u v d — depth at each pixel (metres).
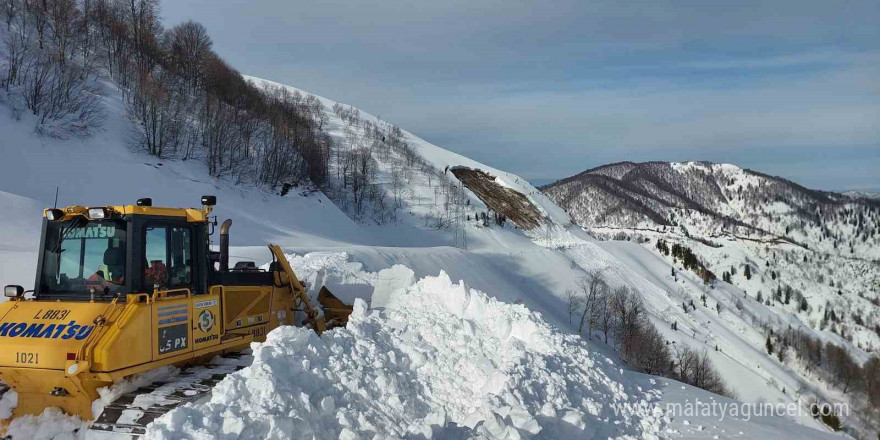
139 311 6.86
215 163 53.09
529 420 6.20
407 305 10.66
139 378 7.26
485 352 9.05
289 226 51.28
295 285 11.07
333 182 78.38
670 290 84.62
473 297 10.38
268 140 67.12
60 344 6.41
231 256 24.17
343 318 12.31
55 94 46.78
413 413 7.36
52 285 7.44
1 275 17.05
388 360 8.22
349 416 6.54
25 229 25.22
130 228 7.18
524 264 62.12
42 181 38.22
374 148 96.94
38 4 58.38
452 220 78.50
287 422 5.68
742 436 7.57
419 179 90.12
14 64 47.16
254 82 128.50
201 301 8.02
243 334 9.29
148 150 49.53
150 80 56.09
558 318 48.22
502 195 97.69
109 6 68.00
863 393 66.62
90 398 6.82
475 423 6.29
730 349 67.88
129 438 6.20
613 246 95.62
